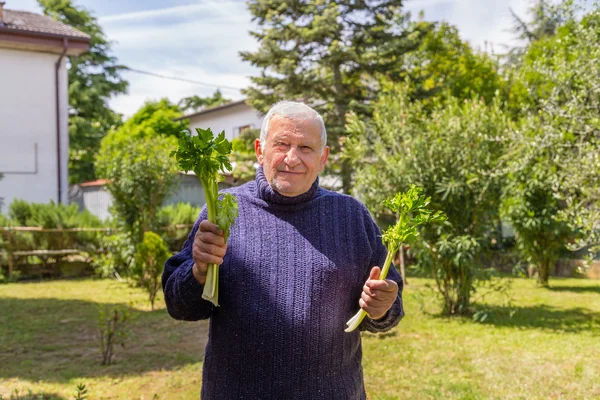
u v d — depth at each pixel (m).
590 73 5.54
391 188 7.85
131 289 10.13
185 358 5.70
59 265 12.22
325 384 1.79
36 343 6.30
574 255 12.61
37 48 16.94
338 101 13.61
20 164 16.78
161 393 4.68
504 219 10.88
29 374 5.16
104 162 10.98
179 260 1.90
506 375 5.02
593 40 5.62
